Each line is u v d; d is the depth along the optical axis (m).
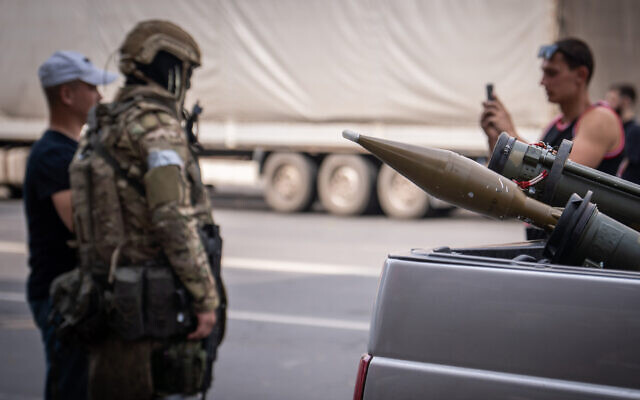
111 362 3.34
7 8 17.08
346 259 10.60
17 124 17.50
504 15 13.55
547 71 4.20
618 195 2.65
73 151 3.79
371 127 14.71
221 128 15.80
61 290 3.43
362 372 2.08
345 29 14.63
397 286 2.10
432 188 2.48
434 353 2.04
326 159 15.48
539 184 2.68
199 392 3.44
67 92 3.84
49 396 3.76
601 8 13.40
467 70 13.88
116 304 3.25
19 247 11.82
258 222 14.70
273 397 5.41
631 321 1.92
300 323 7.35
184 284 3.27
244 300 8.27
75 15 16.31
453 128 14.12
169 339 3.33
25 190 3.86
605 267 2.33
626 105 10.02
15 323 7.45
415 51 14.18
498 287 2.02
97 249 3.34
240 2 15.33
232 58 15.48
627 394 1.88
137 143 3.27
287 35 15.09
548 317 1.97
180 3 15.63
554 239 2.37
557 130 4.30
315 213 16.20
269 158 16.03
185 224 3.24
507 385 1.96
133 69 3.39
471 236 12.85
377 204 15.45
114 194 3.31
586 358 1.93
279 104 15.28
